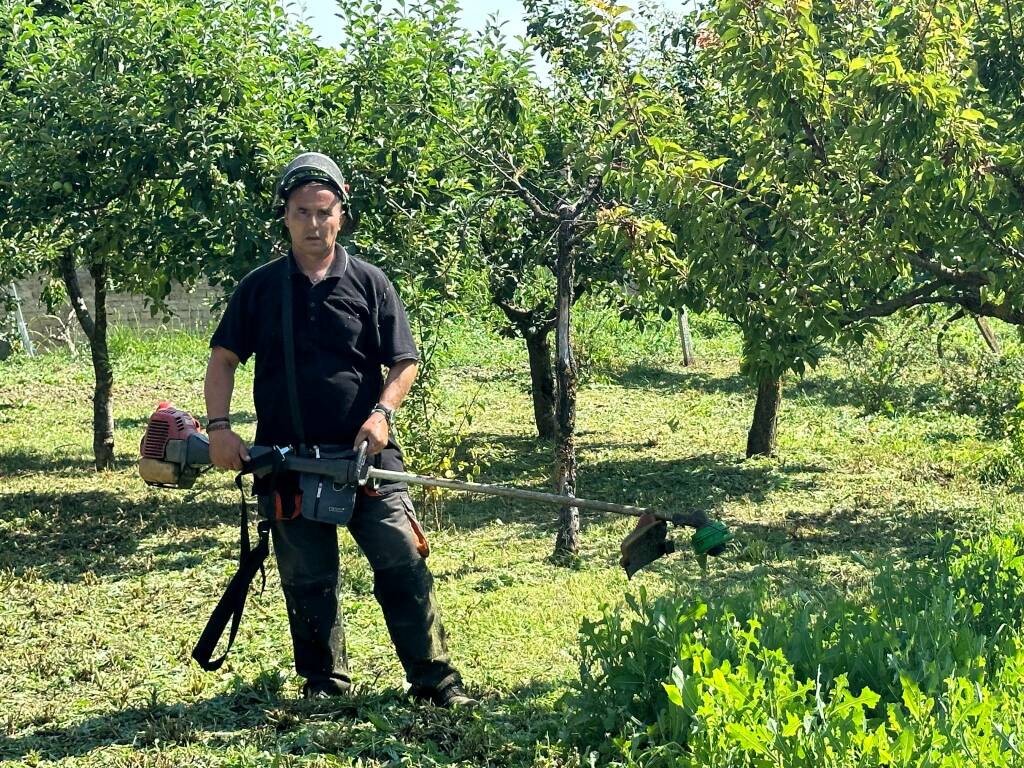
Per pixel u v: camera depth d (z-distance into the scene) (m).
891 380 18.58
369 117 9.84
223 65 9.52
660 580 8.41
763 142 8.03
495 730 4.91
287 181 4.98
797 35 7.71
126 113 9.53
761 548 9.21
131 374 23.05
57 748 4.99
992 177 7.30
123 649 6.74
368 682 5.82
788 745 3.78
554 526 10.77
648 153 8.21
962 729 3.86
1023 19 8.45
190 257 9.86
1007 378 17.11
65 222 10.16
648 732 4.48
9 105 9.95
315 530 5.10
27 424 17.83
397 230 9.81
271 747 4.81
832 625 5.19
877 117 7.36
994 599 5.84
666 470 13.90
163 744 4.90
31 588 8.48
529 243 12.38
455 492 12.29
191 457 5.07
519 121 9.70
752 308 8.68
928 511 11.05
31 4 11.89
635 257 8.69
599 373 21.09
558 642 6.71
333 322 4.97
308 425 4.97
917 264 8.30
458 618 7.34
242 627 7.13
